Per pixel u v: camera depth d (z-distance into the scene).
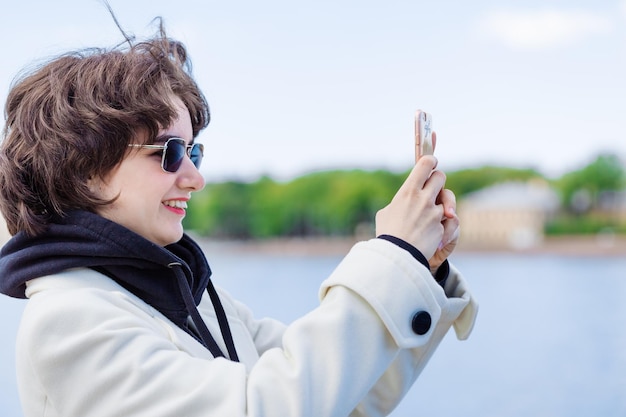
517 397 16.31
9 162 1.49
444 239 1.51
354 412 1.54
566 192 77.69
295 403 1.28
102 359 1.33
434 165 1.48
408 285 1.38
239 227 80.50
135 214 1.51
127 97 1.48
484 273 62.78
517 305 39.62
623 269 64.38
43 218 1.48
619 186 77.50
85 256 1.46
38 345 1.35
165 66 1.57
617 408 14.81
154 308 1.55
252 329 1.94
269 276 61.34
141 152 1.50
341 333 1.34
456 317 1.56
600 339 25.89
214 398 1.30
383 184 82.12
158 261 1.49
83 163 1.46
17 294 1.53
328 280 1.41
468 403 15.63
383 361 1.37
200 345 1.54
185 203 1.59
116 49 1.58
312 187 81.44
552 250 75.69
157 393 1.31
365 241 1.46
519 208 76.88
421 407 15.66
